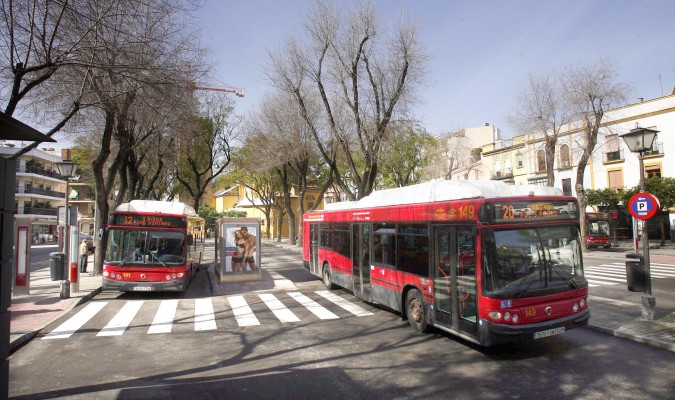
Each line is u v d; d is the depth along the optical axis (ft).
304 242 57.77
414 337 26.07
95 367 21.26
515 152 141.90
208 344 25.54
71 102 41.01
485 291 20.72
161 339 26.84
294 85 70.74
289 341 25.86
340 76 65.67
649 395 16.78
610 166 112.16
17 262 42.04
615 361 20.84
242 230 52.01
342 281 41.70
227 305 38.52
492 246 20.89
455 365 20.79
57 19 29.12
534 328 20.51
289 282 51.83
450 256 23.76
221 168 99.86
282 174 132.57
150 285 41.11
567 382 18.31
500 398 16.81
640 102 105.40
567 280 21.99
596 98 84.79
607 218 98.48
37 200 180.65
